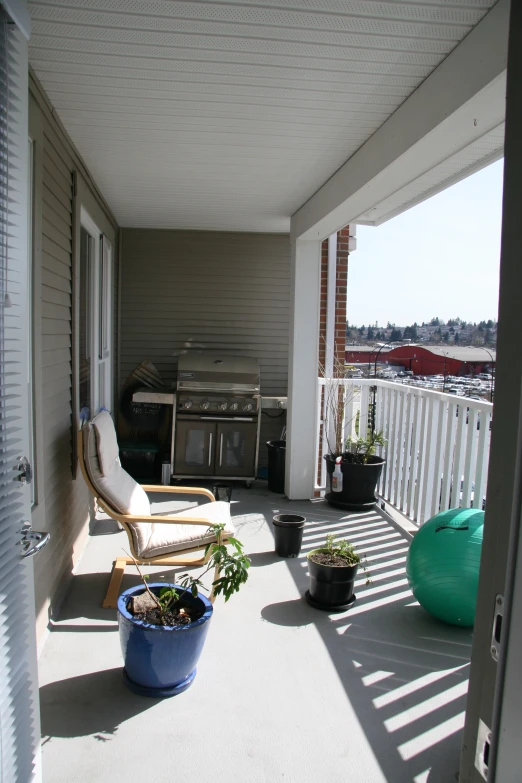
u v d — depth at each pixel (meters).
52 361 3.13
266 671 2.78
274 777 2.11
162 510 5.31
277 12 2.15
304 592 3.65
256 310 6.71
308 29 2.27
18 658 1.58
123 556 4.14
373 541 4.60
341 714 2.48
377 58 2.49
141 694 2.54
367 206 4.16
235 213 5.70
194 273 6.62
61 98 2.97
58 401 3.33
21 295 1.67
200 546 3.43
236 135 3.48
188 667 2.54
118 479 3.56
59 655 2.84
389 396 5.39
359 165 3.65
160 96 2.93
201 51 2.46
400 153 2.98
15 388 1.73
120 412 6.23
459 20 2.19
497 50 2.06
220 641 3.04
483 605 1.04
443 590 3.09
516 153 0.97
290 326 5.70
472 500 4.00
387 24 2.22
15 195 1.61
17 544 1.57
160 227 6.48
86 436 3.32
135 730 2.32
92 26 2.28
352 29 2.26
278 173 4.25
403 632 3.19
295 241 5.55
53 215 3.12
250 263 6.66
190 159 3.97
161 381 6.44
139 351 6.65
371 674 2.79
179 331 6.66
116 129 3.41
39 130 2.74
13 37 1.56
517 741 0.90
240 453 6.03
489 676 1.01
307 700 2.57
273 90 2.84
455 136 2.67
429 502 4.61
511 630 0.91
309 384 5.62
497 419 1.00
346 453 5.51
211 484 6.26
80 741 2.25
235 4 2.11
